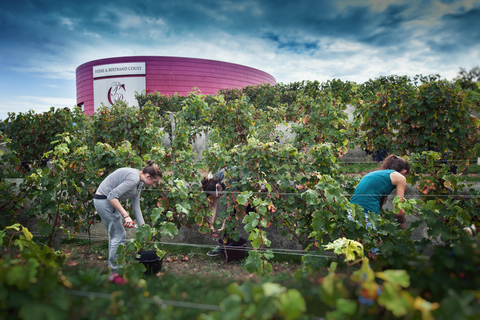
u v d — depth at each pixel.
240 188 3.33
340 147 5.36
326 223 2.41
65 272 1.14
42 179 3.37
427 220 2.28
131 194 3.00
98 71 25.70
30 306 0.83
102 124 6.03
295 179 3.25
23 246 1.60
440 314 0.69
